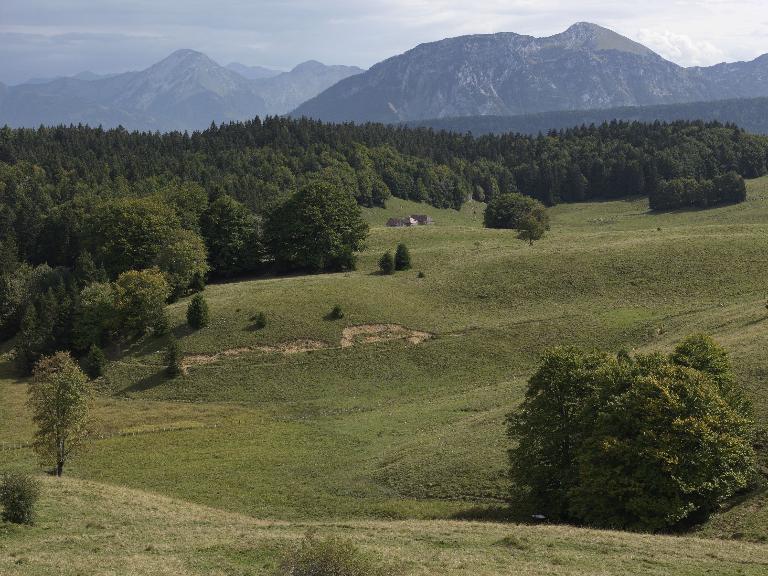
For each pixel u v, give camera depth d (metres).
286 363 86.25
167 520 39.97
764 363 55.00
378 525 38.69
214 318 96.31
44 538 34.22
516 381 76.50
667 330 81.62
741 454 38.56
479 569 28.33
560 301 98.31
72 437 55.69
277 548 32.12
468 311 98.44
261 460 61.00
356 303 99.00
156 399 81.00
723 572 28.03
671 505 36.88
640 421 39.22
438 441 59.28
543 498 43.44
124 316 94.12
